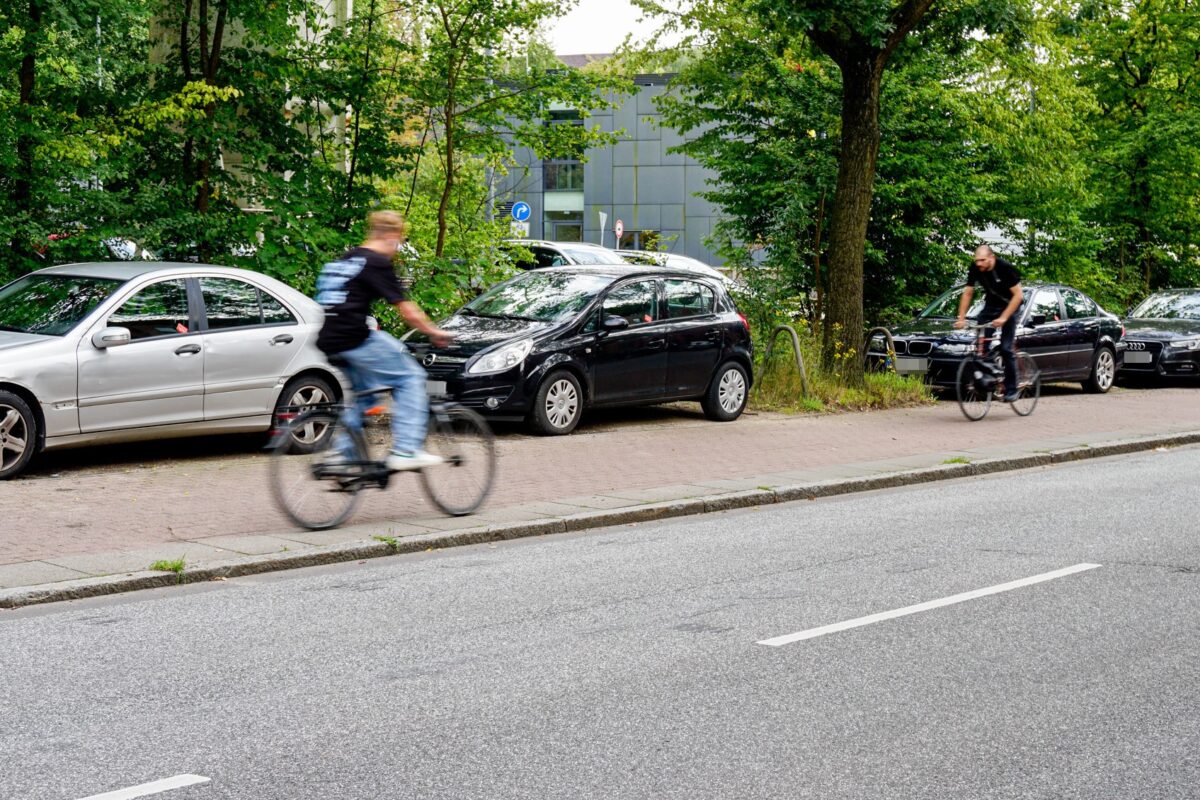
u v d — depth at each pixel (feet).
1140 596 24.27
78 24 46.93
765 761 15.34
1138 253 99.09
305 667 19.33
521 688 18.30
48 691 18.04
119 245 49.08
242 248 51.16
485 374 44.62
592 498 34.40
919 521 32.99
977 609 23.22
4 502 31.42
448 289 54.44
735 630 21.63
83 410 35.53
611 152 207.51
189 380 37.60
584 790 14.37
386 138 55.36
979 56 74.28
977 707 17.52
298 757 15.39
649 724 16.71
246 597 24.06
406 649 20.36
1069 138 79.61
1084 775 14.96
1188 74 95.76
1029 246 87.30
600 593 24.45
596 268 50.72
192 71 53.16
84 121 46.98
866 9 54.70
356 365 29.71
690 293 51.65
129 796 14.10
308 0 53.62
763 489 36.37
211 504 32.04
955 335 63.67
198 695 17.90
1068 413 59.57
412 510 32.14
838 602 23.71
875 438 48.78
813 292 77.30
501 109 56.49
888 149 77.00
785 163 73.61
